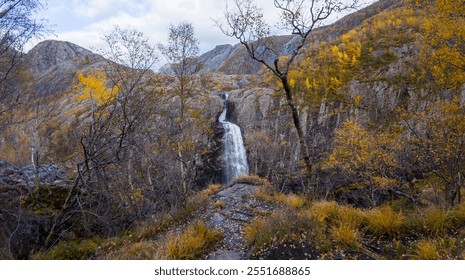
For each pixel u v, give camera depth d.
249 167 35.12
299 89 43.12
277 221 6.32
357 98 36.56
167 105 19.38
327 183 20.39
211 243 6.57
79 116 26.41
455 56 9.56
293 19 10.34
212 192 12.88
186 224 8.01
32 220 8.80
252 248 5.76
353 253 5.07
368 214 6.30
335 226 6.15
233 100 43.50
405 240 5.30
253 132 36.94
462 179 9.69
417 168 17.06
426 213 5.83
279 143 35.69
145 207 10.72
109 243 7.60
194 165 14.49
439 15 9.49
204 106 32.69
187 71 20.06
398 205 15.27
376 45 48.84
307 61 53.00
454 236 5.06
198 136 23.83
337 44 58.66
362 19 86.25
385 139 17.33
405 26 52.72
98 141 8.32
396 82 37.91
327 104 38.00
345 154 18.62
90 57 56.50
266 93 42.41
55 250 7.50
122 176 10.53
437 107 11.72
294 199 9.52
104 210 9.93
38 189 10.27
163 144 12.48
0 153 18.34
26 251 8.07
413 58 40.53
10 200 9.50
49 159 17.48
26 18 6.75
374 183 17.17
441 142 10.38
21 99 12.18
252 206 9.73
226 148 34.91
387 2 90.12
